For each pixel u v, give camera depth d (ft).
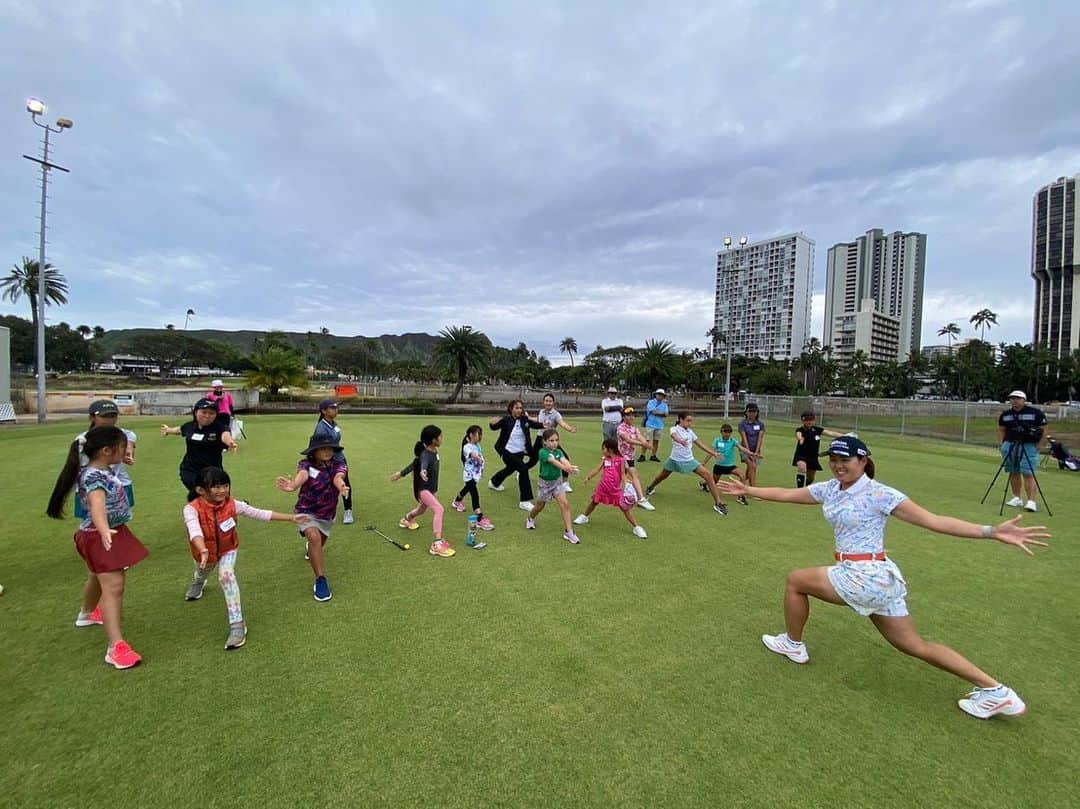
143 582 15.16
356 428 63.16
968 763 8.46
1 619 12.73
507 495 27.86
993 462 44.16
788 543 20.04
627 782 7.88
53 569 15.93
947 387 301.84
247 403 109.09
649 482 32.45
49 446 41.22
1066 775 8.23
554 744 8.68
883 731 9.21
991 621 13.74
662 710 9.64
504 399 180.65
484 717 9.33
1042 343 272.92
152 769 7.91
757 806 7.48
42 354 68.54
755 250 373.40
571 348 384.68
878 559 9.96
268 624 12.74
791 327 353.72
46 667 10.61
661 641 12.28
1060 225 290.76
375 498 26.40
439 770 8.04
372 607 13.84
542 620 13.26
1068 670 11.39
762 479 33.45
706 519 23.57
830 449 10.42
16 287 153.58
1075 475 37.91
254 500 25.20
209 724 8.96
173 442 44.68
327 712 9.36
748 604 14.47
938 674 11.08
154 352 304.30
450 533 20.81
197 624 12.64
